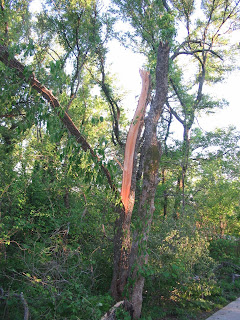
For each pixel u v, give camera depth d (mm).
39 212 8320
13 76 6770
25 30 13961
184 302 9438
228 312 9180
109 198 7828
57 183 9039
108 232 9391
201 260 9789
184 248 9344
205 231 13297
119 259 8008
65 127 7102
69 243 9352
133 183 8148
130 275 7820
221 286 11586
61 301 6367
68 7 13281
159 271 8727
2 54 6582
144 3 14453
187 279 8977
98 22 14383
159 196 14492
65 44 14312
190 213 11391
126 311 7656
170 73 14328
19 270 7480
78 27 13547
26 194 8727
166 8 15469
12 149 9523
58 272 6965
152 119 8242
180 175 15344
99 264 8953
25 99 7207
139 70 8242
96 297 7387
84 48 13742
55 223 8320
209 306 9625
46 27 14688
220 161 16266
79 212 9297
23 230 8359
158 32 13133
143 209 7961
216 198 15180
